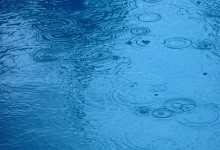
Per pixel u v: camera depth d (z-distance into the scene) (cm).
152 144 270
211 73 298
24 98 291
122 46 317
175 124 276
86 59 310
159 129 275
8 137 275
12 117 283
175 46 315
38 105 288
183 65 303
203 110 281
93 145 270
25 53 316
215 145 268
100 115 282
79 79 299
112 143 271
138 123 278
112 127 277
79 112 283
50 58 312
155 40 320
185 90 291
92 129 276
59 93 293
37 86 297
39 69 306
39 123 280
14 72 305
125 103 286
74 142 272
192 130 273
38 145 272
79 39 323
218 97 286
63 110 285
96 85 296
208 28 326
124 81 297
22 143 273
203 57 307
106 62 307
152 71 301
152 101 287
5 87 297
